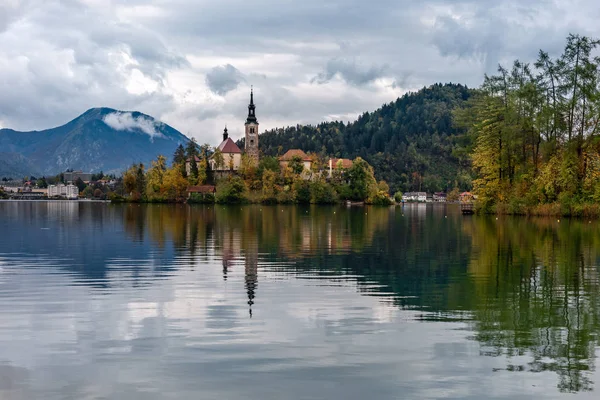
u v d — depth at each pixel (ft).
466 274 113.60
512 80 358.43
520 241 180.24
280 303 85.76
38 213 428.97
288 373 55.93
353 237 200.13
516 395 51.08
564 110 311.47
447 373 56.13
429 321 75.10
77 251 154.51
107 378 54.70
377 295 92.12
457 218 343.46
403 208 640.58
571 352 62.23
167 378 54.70
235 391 51.78
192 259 136.98
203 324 73.31
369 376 55.31
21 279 107.45
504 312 80.28
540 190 318.86
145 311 80.38
